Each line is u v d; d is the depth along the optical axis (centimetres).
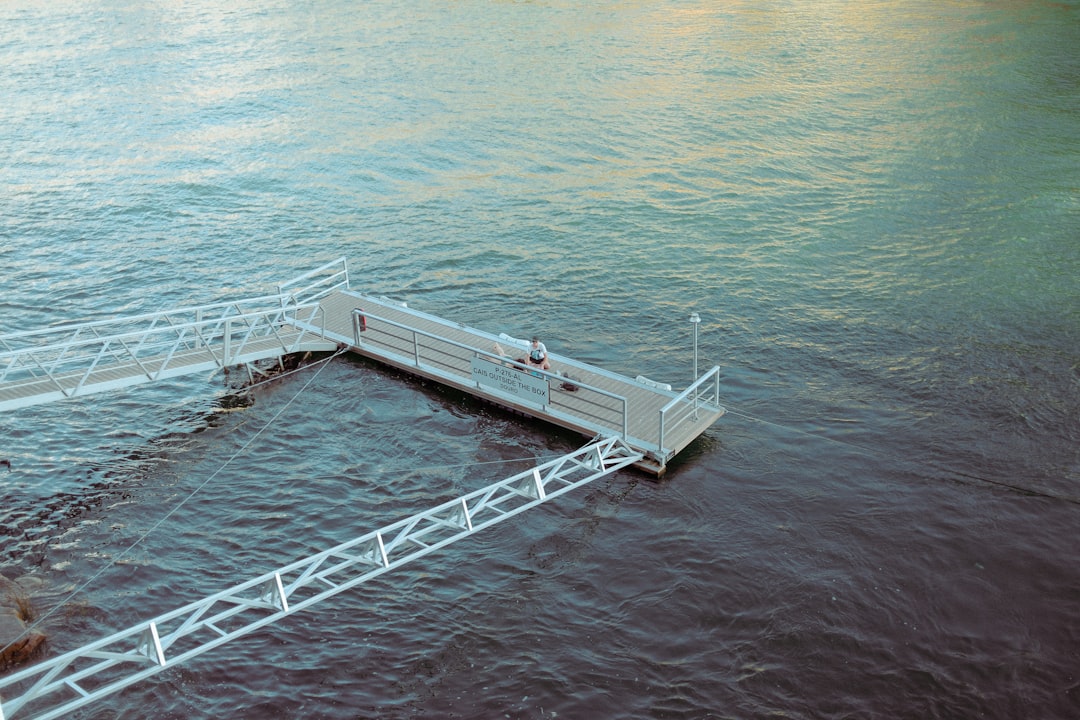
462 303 3653
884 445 2677
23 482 2564
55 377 2773
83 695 1630
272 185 4903
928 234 4119
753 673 1909
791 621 2042
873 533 2316
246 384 3062
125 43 7919
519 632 2023
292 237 4294
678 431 2664
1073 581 2150
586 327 3447
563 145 5400
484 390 2900
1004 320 3353
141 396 3002
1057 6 8519
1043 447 2642
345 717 1816
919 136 5409
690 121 5744
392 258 4059
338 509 2452
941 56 7038
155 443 2755
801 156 5144
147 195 4772
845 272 3791
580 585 2166
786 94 6231
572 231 4281
